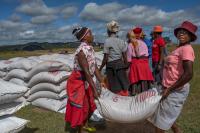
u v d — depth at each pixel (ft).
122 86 11.77
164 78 7.89
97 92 8.54
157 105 7.93
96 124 10.44
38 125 10.30
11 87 8.42
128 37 12.78
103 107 8.36
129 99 8.48
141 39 13.74
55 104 11.80
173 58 7.63
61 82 11.96
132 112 8.13
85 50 8.71
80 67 8.84
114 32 11.76
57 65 11.98
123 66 11.79
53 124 10.39
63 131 9.81
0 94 7.96
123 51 11.79
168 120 7.84
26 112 11.57
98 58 15.57
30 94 12.48
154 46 14.17
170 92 7.69
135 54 12.50
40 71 12.06
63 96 11.98
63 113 11.55
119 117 8.23
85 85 9.00
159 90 8.27
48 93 12.00
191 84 17.70
